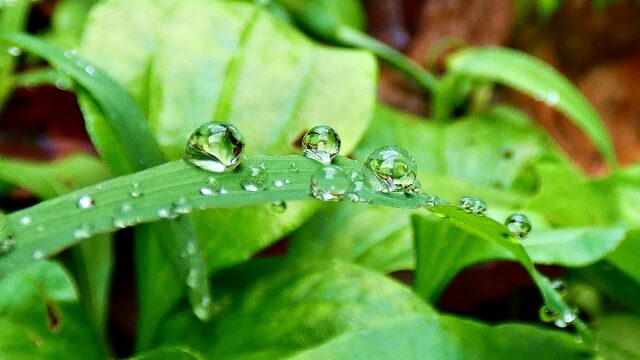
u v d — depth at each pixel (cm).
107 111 11
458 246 11
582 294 13
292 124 12
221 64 12
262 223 11
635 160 22
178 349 10
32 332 10
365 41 18
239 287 11
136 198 9
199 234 11
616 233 11
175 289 11
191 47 12
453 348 10
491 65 17
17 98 15
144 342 11
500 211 12
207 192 9
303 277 11
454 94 18
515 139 16
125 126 11
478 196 13
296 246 12
